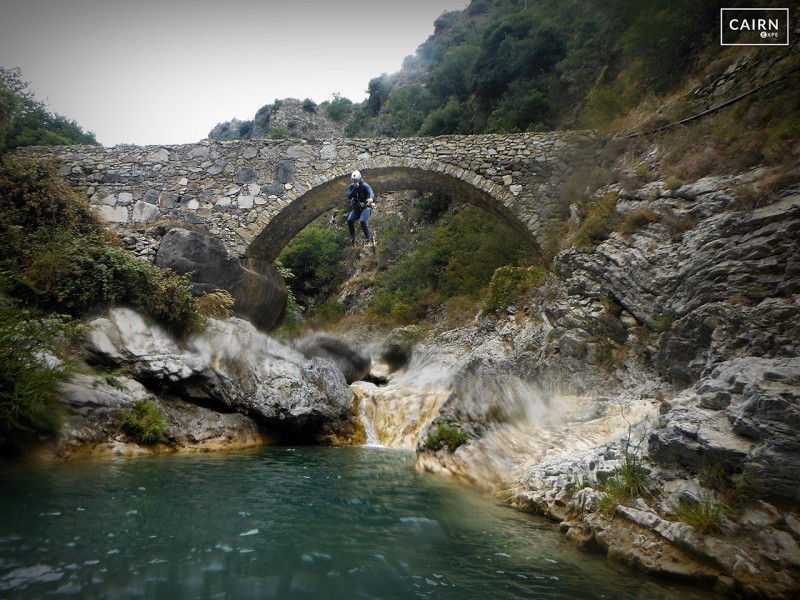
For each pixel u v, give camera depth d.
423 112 33.06
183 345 8.21
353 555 2.95
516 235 16.91
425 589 2.50
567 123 19.11
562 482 4.02
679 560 2.68
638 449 3.86
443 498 4.43
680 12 12.23
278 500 4.15
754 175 6.23
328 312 27.62
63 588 2.29
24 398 5.02
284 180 13.32
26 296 7.88
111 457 5.68
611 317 7.80
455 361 12.86
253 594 2.37
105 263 8.52
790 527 2.56
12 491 3.85
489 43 26.84
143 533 3.11
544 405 6.70
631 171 9.65
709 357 5.09
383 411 9.79
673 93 11.83
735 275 5.31
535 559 2.95
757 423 2.96
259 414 7.85
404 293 22.44
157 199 12.86
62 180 11.10
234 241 12.91
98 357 6.82
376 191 15.59
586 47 20.34
